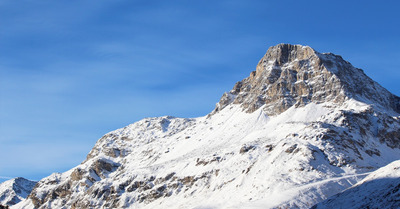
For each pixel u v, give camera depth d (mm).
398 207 121312
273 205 180250
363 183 151250
